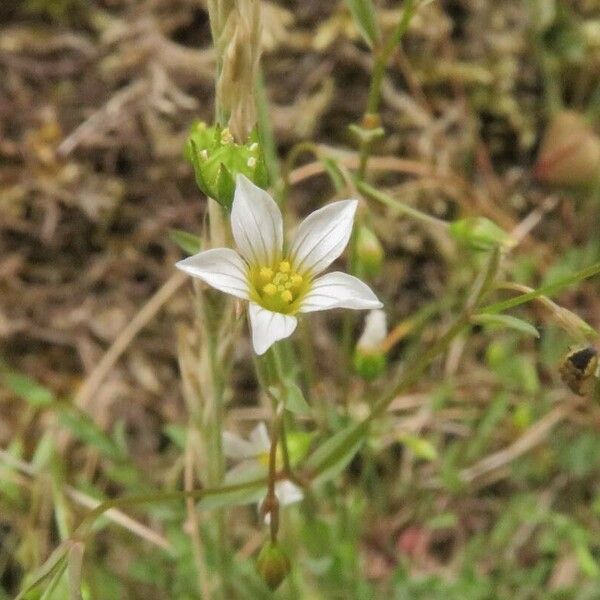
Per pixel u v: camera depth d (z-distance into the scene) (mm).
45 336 62
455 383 62
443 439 64
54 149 63
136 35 64
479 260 64
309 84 65
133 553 56
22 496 56
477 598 54
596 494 63
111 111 63
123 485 59
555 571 60
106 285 63
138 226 64
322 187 65
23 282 63
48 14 64
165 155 63
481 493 63
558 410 60
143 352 63
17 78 64
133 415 62
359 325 64
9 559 57
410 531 60
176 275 59
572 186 65
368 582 55
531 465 61
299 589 50
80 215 63
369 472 58
